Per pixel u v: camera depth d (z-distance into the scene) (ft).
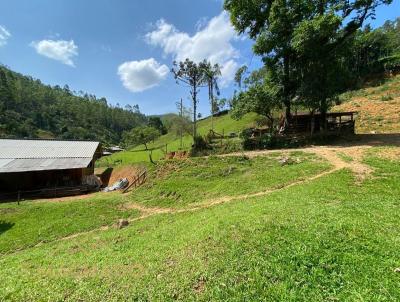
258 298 19.33
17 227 63.77
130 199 80.43
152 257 29.48
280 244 25.44
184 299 20.43
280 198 44.83
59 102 583.99
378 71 220.02
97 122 605.31
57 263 35.50
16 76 565.53
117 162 183.11
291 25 100.22
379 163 57.67
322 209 33.71
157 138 323.57
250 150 102.22
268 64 111.34
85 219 66.39
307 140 96.63
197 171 84.64
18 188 117.29
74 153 132.98
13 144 135.13
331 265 21.84
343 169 56.85
